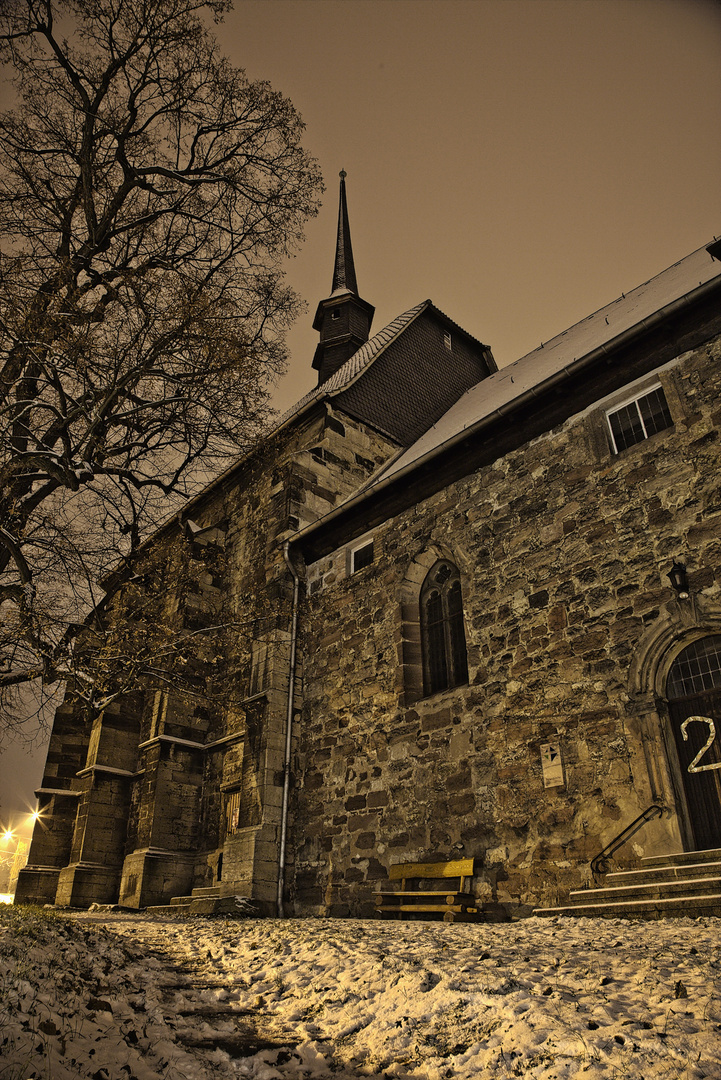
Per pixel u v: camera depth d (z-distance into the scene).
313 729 14.72
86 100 10.91
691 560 9.62
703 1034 3.48
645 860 8.70
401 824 12.02
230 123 11.78
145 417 10.04
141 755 18.84
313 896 13.06
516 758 10.62
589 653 10.28
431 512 13.87
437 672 13.09
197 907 13.78
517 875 9.98
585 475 11.37
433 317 24.66
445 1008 4.42
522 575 11.67
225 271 11.59
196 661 18.20
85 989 4.79
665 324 10.98
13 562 9.56
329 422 19.50
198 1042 4.25
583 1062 3.39
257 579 18.03
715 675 9.15
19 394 9.73
